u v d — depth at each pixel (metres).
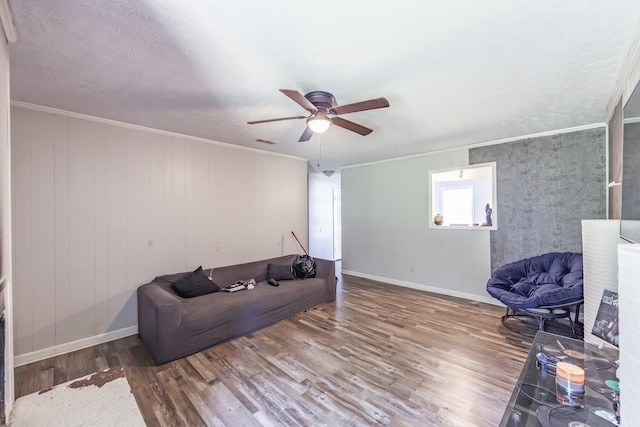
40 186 2.54
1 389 1.17
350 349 2.61
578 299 2.52
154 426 1.69
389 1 1.27
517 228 3.73
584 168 3.24
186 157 3.54
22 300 2.45
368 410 1.81
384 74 1.97
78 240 2.74
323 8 1.32
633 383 0.75
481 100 2.44
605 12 1.35
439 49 1.67
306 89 2.18
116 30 1.47
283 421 1.72
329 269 4.07
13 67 1.83
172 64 1.82
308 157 4.96
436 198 4.52
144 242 3.17
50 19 1.37
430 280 4.59
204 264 3.71
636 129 1.56
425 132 3.43
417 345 2.68
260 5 1.29
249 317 3.00
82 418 1.09
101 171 2.88
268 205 4.52
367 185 5.50
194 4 1.28
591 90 2.25
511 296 2.90
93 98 2.35
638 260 0.72
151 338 2.55
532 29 1.48
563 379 1.39
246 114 2.75
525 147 3.64
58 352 2.60
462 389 2.01
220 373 2.24
